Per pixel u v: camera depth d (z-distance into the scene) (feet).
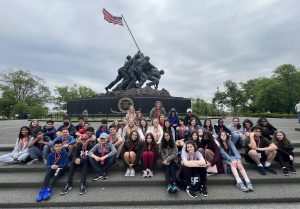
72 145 26.30
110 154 24.66
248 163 26.58
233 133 31.01
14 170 25.86
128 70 112.16
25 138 28.25
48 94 252.01
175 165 23.48
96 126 60.59
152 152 24.68
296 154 29.58
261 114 184.96
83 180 22.53
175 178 22.67
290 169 25.34
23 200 20.22
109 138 28.37
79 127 34.01
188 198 20.43
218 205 19.90
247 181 22.44
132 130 27.78
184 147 23.75
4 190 22.38
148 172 24.53
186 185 21.80
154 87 112.27
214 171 24.67
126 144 26.08
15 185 22.93
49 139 28.37
